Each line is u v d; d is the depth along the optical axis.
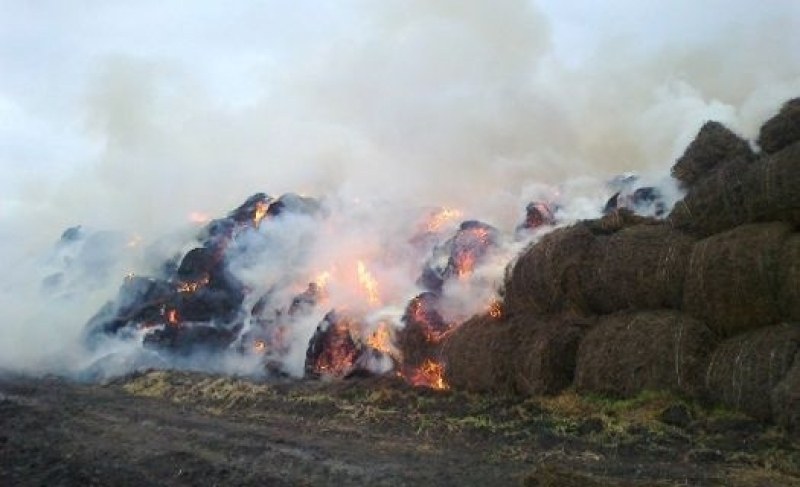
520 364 10.91
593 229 11.32
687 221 10.16
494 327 11.75
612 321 10.38
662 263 10.05
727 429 8.31
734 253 9.12
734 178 9.66
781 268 8.73
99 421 11.25
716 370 8.99
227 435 9.91
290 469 8.13
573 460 7.97
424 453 8.63
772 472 7.23
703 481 7.05
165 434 10.22
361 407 11.23
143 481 7.95
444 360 12.29
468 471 7.80
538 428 9.24
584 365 10.23
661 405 9.20
